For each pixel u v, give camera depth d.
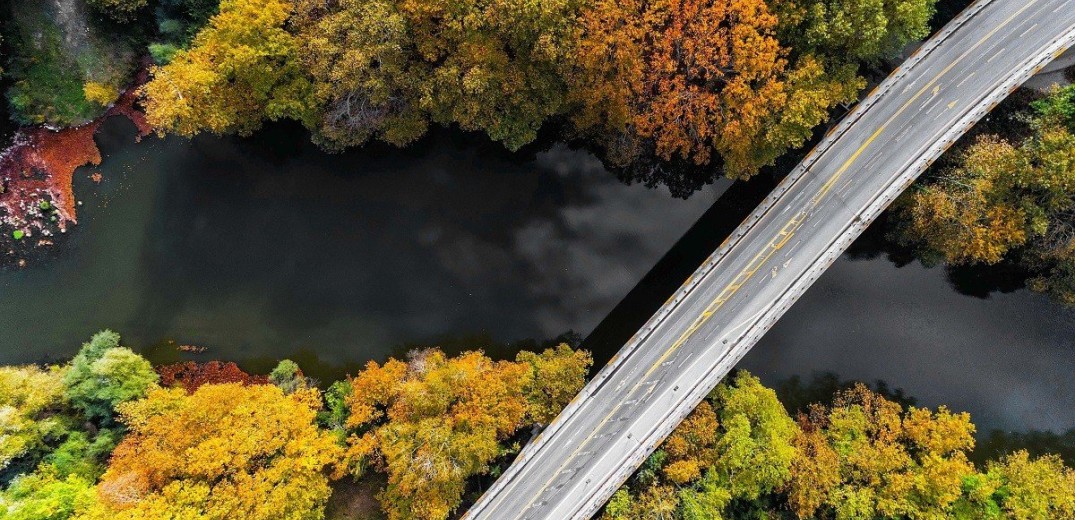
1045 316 61.41
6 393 50.12
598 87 49.69
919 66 55.59
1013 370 61.25
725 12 46.34
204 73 49.22
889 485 50.38
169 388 59.22
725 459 50.34
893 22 49.47
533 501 52.97
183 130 52.22
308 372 61.25
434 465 48.06
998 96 52.69
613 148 59.88
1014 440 60.28
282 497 47.12
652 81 49.47
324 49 48.19
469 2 45.84
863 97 58.97
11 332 60.66
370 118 55.25
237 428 48.50
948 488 48.91
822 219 55.22
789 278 54.94
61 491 46.28
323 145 60.62
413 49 51.78
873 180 54.81
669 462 52.59
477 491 56.66
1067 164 48.28
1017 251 58.28
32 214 60.97
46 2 57.59
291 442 49.19
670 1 45.62
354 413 53.75
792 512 53.34
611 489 51.31
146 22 58.75
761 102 48.09
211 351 61.47
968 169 52.38
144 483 46.31
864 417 55.56
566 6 45.44
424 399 49.19
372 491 57.19
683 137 53.84
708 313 55.28
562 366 54.03
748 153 52.91
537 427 56.44
